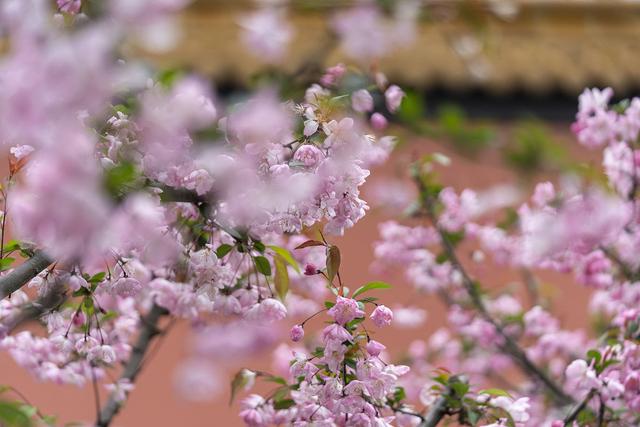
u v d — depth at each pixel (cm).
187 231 223
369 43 248
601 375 239
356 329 221
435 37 416
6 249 219
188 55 401
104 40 167
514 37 452
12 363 368
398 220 302
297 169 212
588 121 267
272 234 229
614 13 482
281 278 230
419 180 287
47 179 169
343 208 214
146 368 386
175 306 234
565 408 275
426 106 401
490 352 306
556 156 243
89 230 174
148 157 207
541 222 262
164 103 205
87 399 372
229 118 210
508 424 230
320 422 218
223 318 249
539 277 397
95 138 204
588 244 261
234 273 225
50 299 233
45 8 179
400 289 378
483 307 293
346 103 240
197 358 347
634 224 270
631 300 270
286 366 266
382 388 219
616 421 243
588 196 253
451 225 292
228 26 427
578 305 398
